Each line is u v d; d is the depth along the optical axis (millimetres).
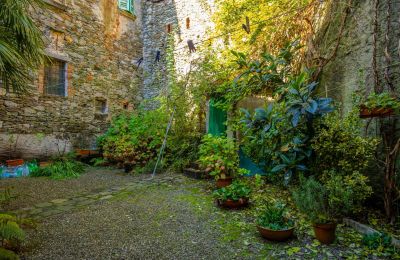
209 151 4395
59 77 6359
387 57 2791
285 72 4152
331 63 3699
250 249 2213
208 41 6082
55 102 6172
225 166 4180
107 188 4191
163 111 5965
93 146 7086
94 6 7164
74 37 6605
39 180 4746
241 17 5219
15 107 5426
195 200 3531
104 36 7469
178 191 3994
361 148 2641
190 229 2605
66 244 2254
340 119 3029
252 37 4891
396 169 2709
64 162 5590
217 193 3312
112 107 7703
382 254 2076
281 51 4094
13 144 5398
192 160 5426
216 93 5547
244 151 4266
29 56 3109
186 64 7012
